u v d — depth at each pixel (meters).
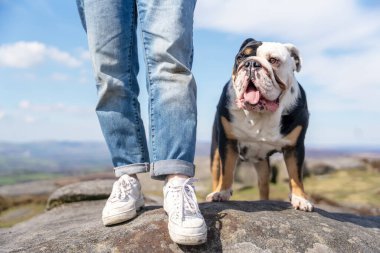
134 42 1.17
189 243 0.96
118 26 1.11
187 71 1.08
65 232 1.22
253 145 1.51
